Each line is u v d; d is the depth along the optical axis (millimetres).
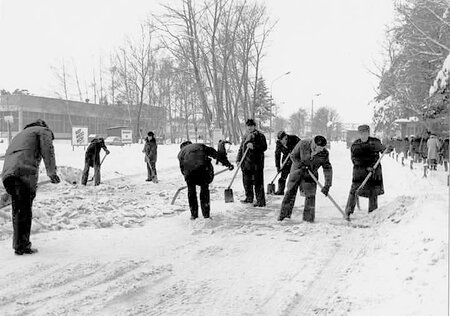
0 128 68562
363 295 4012
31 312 3775
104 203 9555
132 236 6566
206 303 4008
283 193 11234
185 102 57719
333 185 13195
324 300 4027
